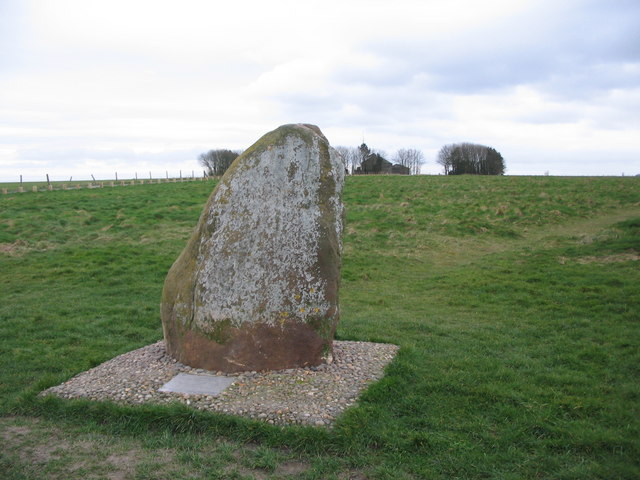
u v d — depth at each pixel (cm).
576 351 824
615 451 507
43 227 2150
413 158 9019
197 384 646
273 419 561
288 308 689
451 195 3241
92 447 539
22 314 1102
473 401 634
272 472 488
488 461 498
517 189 3475
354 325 1038
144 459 514
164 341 798
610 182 3838
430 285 1411
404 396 643
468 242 2012
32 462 511
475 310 1147
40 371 781
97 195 3388
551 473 478
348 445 521
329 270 708
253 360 681
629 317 1001
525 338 919
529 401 623
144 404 601
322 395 614
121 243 1933
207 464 502
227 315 690
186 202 2942
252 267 697
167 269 1550
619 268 1434
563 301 1156
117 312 1136
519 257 1698
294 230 706
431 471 483
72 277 1466
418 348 864
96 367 747
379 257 1784
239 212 724
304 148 738
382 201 2991
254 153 744
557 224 2312
